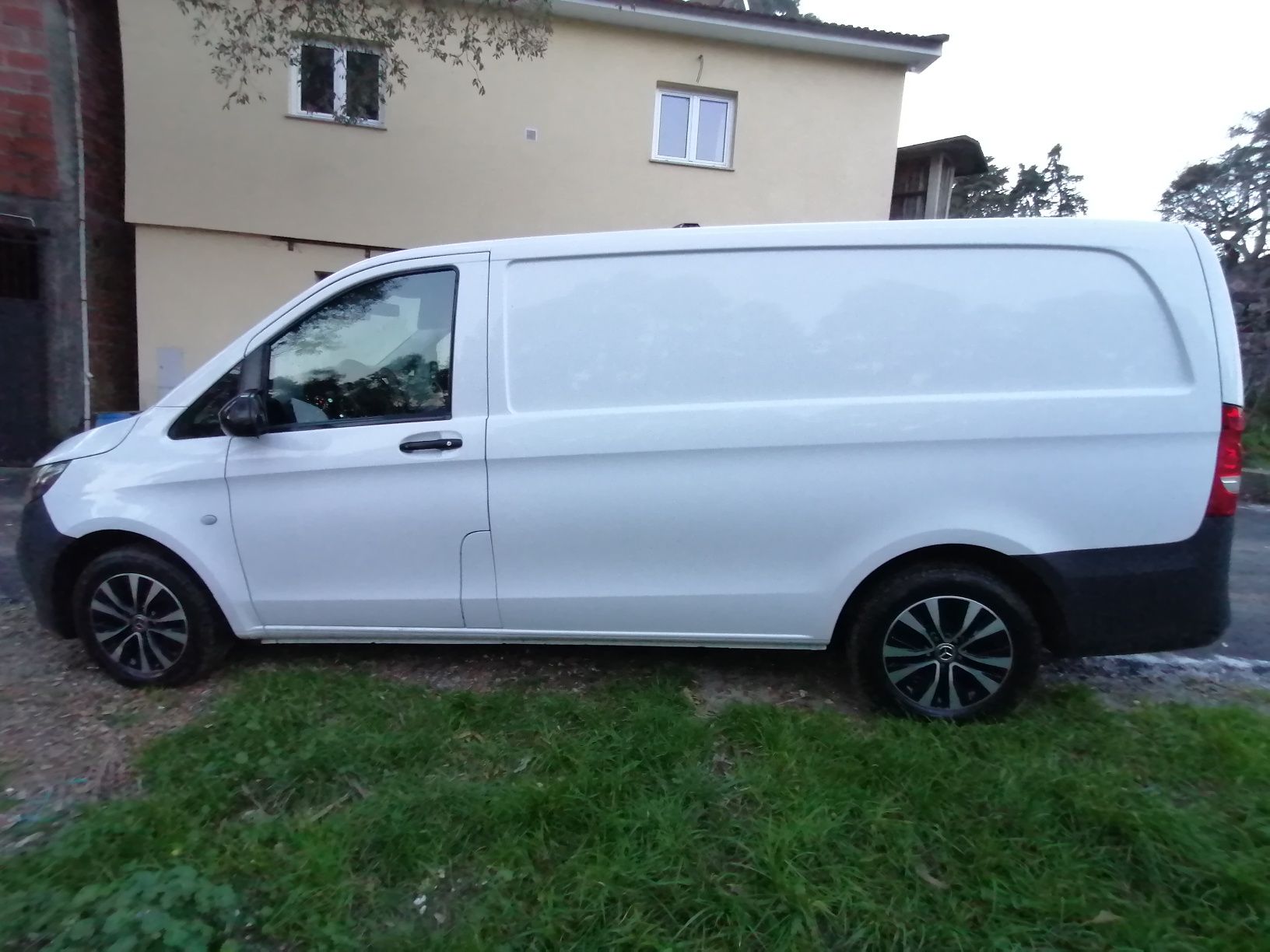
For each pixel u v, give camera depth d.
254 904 2.26
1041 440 3.13
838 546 3.29
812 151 11.42
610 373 3.34
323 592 3.54
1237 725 3.27
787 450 3.25
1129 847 2.47
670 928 2.20
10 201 9.12
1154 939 2.13
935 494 3.20
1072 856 2.46
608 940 2.14
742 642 3.48
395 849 2.48
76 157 9.33
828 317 3.26
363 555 3.48
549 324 3.37
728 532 3.32
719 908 2.23
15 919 2.09
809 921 2.20
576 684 3.73
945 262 3.22
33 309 9.32
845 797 2.71
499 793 2.71
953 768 2.88
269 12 8.46
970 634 3.29
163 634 3.63
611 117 10.81
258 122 9.93
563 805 2.64
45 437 9.51
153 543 3.64
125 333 10.52
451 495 3.39
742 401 3.28
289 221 10.19
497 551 3.43
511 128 10.59
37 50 8.98
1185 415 3.07
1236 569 6.42
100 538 3.67
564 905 2.25
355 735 3.09
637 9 10.23
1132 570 3.12
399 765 2.97
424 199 10.50
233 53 8.63
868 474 3.23
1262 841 2.53
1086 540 3.14
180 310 10.12
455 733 3.17
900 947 2.15
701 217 11.27
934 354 3.21
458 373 3.39
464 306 3.41
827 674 3.88
